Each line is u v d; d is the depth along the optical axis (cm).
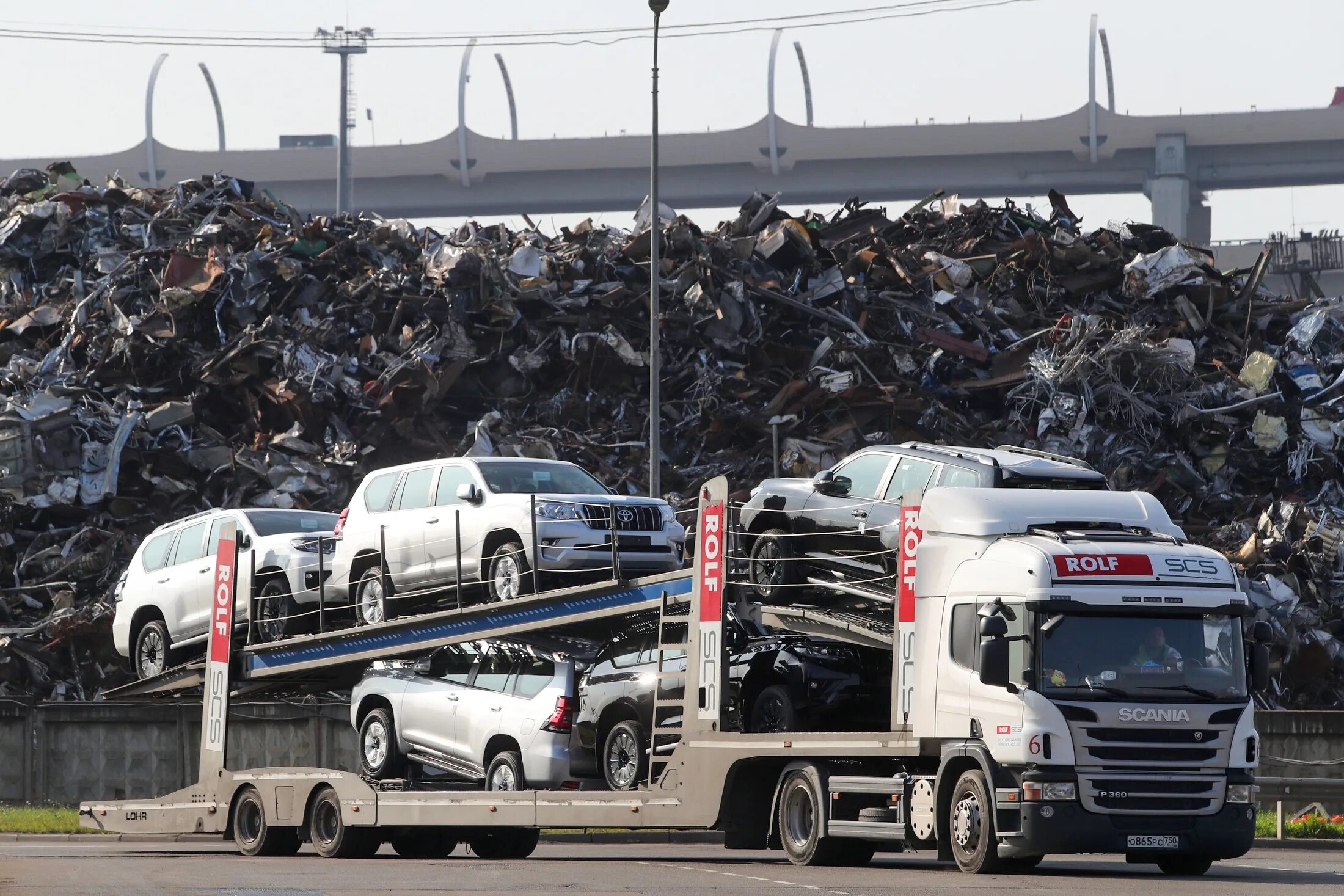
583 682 7562
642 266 17750
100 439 15788
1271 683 13338
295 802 8350
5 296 18300
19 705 12369
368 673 8694
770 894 4962
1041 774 5634
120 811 9444
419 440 16200
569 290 17462
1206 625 5856
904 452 6838
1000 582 5841
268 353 16525
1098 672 5712
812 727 6644
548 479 8100
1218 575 5881
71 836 10819
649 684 7162
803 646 6706
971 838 5828
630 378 16912
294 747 11669
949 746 5928
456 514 7875
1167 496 15725
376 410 16300
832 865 6431
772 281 17538
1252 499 15600
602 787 7438
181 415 16200
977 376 16950
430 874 6122
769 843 6619
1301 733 9756
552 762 7456
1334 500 15638
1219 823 5719
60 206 18775
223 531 9069
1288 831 8744
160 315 17000
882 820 6153
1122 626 5775
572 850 8988
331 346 16950
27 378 16862
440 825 7625
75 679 13962
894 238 19262
